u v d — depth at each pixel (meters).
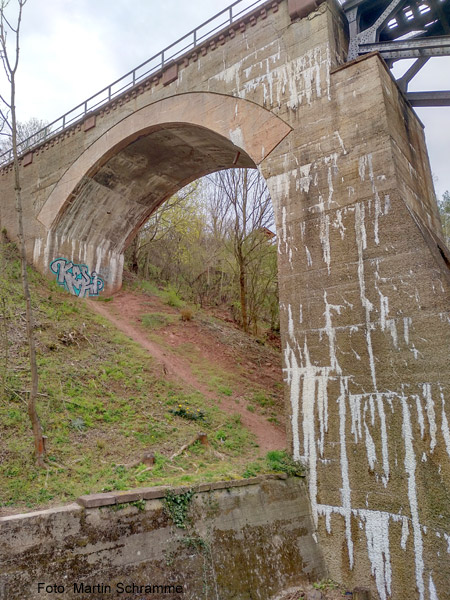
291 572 9.12
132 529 7.42
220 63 15.88
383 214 10.68
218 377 16.95
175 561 7.67
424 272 9.81
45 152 23.14
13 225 23.89
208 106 15.97
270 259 26.56
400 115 12.76
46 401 11.34
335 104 12.27
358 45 13.54
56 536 6.60
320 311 11.21
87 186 21.33
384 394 9.82
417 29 14.94
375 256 10.59
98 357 15.04
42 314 16.48
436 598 8.34
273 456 11.06
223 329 22.67
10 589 5.93
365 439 9.88
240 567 8.41
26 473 8.49
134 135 19.09
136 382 14.28
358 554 9.41
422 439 9.17
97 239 23.47
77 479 8.75
